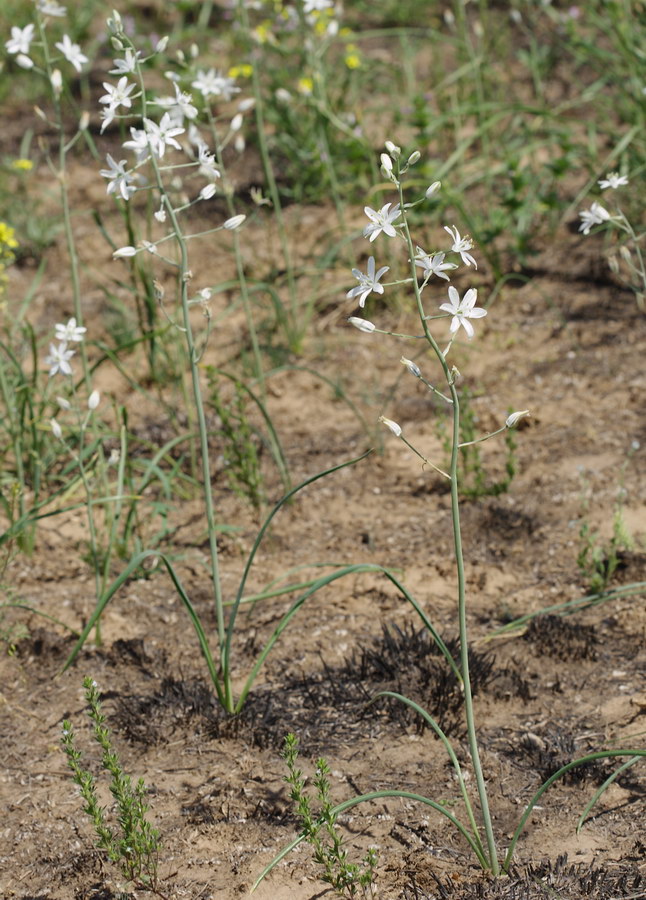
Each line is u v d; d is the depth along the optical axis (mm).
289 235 3350
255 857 1851
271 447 2373
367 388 2650
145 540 2242
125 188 1885
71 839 1878
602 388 2525
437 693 1988
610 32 3568
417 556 2199
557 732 1949
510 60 4254
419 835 1860
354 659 2037
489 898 1799
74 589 2172
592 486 2266
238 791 1915
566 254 3096
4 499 2199
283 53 3541
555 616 2078
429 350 2771
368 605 2135
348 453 2412
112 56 4164
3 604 2068
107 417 2574
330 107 3584
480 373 2658
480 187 3432
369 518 2270
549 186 3287
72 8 4801
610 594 2039
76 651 1992
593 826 1854
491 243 3029
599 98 3408
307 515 2283
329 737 1968
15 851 1870
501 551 2193
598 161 3312
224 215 3490
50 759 1959
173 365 2600
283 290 3092
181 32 4348
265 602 2146
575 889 1797
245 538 2246
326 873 1793
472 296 1733
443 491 2305
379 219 1736
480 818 1872
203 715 1993
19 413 2309
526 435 2404
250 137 3846
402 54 4363
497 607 2111
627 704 1970
